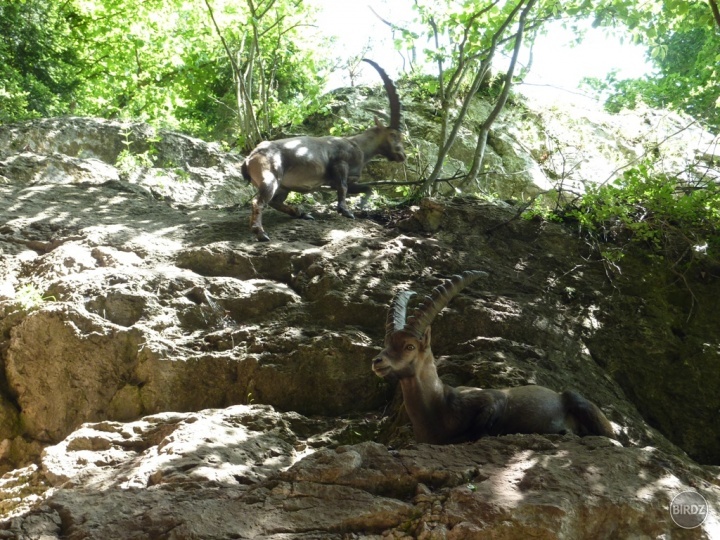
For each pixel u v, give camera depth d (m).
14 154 8.63
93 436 4.51
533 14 8.93
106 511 3.23
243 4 11.05
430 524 3.06
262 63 11.48
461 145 10.89
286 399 5.03
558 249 6.62
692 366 5.65
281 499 3.29
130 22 12.77
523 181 10.66
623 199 6.92
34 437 5.21
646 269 6.40
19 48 12.12
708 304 6.18
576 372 5.27
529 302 5.86
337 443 4.62
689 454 5.28
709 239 6.59
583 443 3.74
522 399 4.08
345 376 5.07
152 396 5.04
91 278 5.75
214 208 7.71
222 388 5.09
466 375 4.80
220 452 4.02
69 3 13.68
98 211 7.34
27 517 3.18
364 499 3.26
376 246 6.38
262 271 6.11
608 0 7.89
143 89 13.45
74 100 13.18
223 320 5.57
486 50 8.30
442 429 3.99
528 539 3.01
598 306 6.01
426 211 6.90
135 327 5.29
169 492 3.44
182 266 6.12
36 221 6.88
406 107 11.39
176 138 10.02
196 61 13.34
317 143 7.24
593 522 3.15
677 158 10.76
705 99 12.73
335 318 5.51
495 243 6.64
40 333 5.35
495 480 3.33
